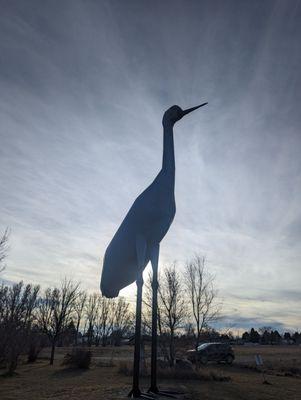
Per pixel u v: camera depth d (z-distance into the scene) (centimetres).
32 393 1229
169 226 996
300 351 4888
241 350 5141
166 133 1070
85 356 2283
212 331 2975
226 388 1448
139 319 943
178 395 967
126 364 2084
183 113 1094
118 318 7069
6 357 2139
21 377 1792
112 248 1015
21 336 2495
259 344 8869
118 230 1001
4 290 2520
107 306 7131
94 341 7206
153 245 992
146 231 968
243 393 1360
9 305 2950
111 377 1753
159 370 1769
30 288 3578
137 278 954
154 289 982
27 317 2916
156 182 1000
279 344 9144
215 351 2583
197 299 2548
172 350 2155
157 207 962
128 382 1516
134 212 969
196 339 2566
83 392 1160
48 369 2208
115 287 1130
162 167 1027
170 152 1043
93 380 1630
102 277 1095
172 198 1005
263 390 1466
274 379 1884
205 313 2461
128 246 1001
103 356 3575
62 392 1207
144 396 899
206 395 1195
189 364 1978
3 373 1969
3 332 2172
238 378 1858
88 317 6950
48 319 3425
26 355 3353
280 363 2894
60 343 6316
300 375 2189
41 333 3531
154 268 987
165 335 2322
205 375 1725
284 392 1440
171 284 2444
